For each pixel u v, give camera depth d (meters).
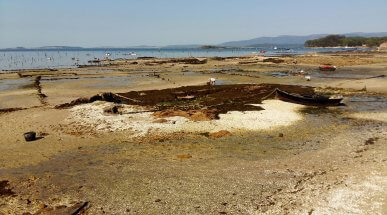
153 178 16.80
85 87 48.88
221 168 17.91
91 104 33.75
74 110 31.55
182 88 44.09
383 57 104.94
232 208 13.88
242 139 22.75
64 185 16.25
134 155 20.09
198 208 13.94
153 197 14.91
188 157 19.52
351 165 18.05
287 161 18.80
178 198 14.77
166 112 28.66
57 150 21.31
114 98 35.88
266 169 17.69
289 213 13.43
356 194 14.81
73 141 23.03
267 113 29.39
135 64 96.75
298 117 28.47
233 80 55.09
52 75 65.69
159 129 25.05
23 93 43.94
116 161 19.20
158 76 61.56
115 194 15.27
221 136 23.33
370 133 23.97
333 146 21.27
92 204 14.45
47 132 25.27
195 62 97.75
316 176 16.72
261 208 13.84
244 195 14.93
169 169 17.86
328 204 14.05
